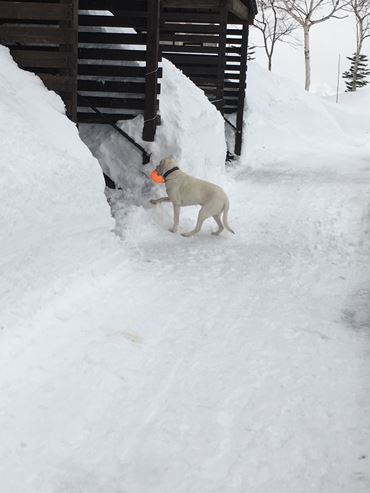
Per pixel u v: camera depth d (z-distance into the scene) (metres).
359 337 4.03
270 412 3.09
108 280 4.96
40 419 2.95
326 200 8.63
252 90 18.20
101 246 5.41
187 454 2.74
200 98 8.69
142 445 2.80
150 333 4.02
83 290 4.60
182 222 7.19
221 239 6.64
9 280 3.85
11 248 3.94
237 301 4.68
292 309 4.52
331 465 2.68
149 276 5.22
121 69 7.36
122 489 2.51
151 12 7.07
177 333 4.04
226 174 10.43
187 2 10.49
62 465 2.63
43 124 5.32
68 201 4.77
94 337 3.89
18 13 6.14
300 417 3.05
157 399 3.21
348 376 3.47
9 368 3.35
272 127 17.08
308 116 18.48
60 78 6.29
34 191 4.24
